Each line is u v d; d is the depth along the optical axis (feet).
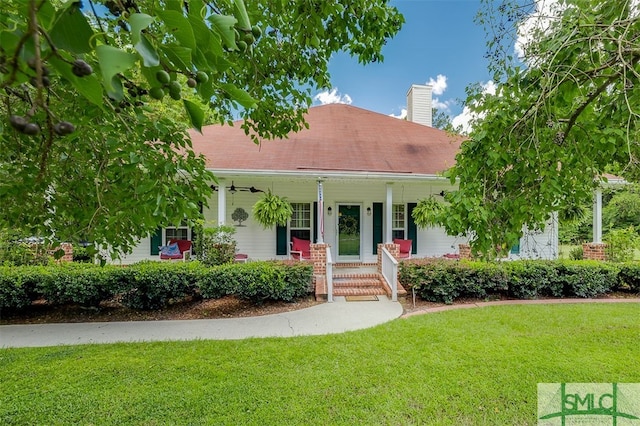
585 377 11.41
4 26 2.58
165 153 7.36
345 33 8.44
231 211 31.53
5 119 5.41
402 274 24.27
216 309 21.11
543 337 15.31
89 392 10.60
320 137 35.86
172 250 28.37
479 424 9.08
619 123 6.70
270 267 21.95
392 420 9.19
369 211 33.68
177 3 2.70
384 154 32.91
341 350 13.88
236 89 3.12
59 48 2.05
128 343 15.06
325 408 9.72
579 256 34.71
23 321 18.99
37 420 9.24
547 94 6.73
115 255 7.71
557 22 7.10
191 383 11.13
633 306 21.44
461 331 16.21
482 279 23.11
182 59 2.60
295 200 32.81
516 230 7.95
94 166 7.07
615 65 6.20
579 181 8.11
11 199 6.76
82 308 20.74
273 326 17.61
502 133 7.75
